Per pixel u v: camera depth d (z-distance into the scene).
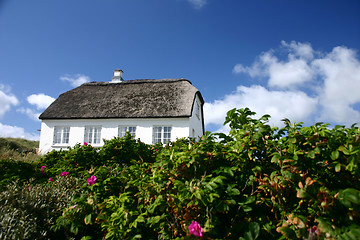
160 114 13.61
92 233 2.87
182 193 2.00
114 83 17.91
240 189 2.26
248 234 1.85
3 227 2.29
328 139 1.88
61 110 15.34
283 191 1.89
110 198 2.68
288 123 2.26
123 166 5.13
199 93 15.98
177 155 2.40
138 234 2.29
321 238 1.46
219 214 2.19
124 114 14.11
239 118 2.64
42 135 14.89
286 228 1.61
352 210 1.50
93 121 14.56
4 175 4.49
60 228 2.84
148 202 2.53
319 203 1.66
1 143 15.59
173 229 2.19
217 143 2.50
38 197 3.04
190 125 13.64
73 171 4.91
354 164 1.61
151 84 17.03
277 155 1.99
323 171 1.95
